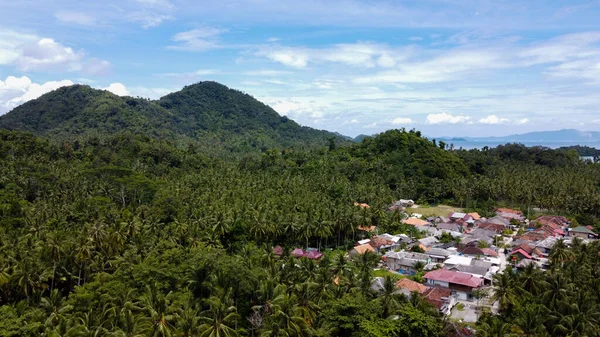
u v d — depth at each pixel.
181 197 135.88
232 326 61.50
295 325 60.12
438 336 62.00
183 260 75.56
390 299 66.00
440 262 102.50
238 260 73.56
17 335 56.38
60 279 78.12
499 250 116.56
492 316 69.31
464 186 179.25
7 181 138.25
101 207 121.50
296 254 104.25
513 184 171.38
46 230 94.56
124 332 53.75
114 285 66.62
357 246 110.81
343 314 63.53
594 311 61.19
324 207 129.25
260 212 118.62
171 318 57.19
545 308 62.97
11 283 71.75
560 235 127.88
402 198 184.00
